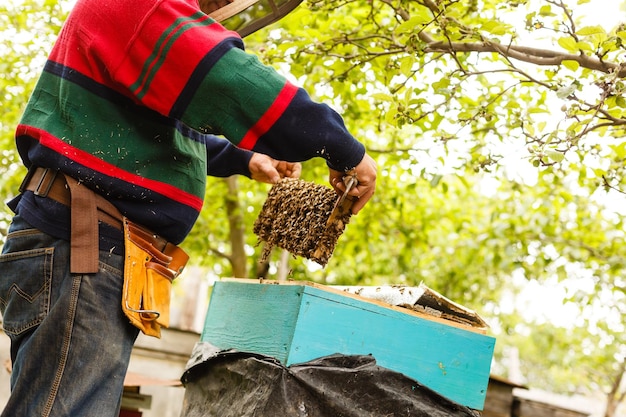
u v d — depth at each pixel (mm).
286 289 1785
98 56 1527
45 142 1520
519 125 2676
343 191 1709
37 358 1454
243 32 2096
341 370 1712
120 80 1517
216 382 1916
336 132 1536
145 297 1553
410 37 2607
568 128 2236
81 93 1543
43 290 1493
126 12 1515
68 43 1578
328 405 1683
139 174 1577
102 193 1548
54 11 5207
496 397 5621
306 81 4613
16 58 5488
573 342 10117
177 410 5750
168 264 1635
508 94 3266
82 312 1469
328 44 3227
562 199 5820
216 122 1521
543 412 5832
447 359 1901
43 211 1521
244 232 7383
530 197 5938
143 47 1506
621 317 6555
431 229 7051
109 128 1554
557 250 5980
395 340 1834
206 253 7102
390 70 2893
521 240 6027
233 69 1494
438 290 8031
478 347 1947
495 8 3053
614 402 7957
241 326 1926
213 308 2156
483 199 7598
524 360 20297
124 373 1540
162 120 1613
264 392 1678
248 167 2154
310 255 1874
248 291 1955
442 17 2521
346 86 4027
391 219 6828
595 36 2223
